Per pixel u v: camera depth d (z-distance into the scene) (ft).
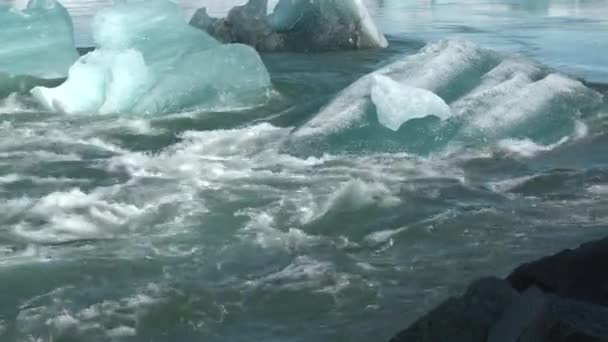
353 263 19.51
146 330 16.49
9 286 18.33
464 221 22.09
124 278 18.75
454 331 12.98
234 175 26.71
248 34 51.83
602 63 45.70
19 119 34.17
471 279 18.44
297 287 18.20
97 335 16.28
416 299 17.52
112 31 38.60
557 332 11.48
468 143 29.50
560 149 29.25
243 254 20.12
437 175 26.43
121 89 35.65
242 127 32.99
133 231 21.79
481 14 73.05
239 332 16.33
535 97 32.30
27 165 27.84
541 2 83.56
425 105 30.19
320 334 16.14
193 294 17.92
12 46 41.65
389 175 26.45
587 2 82.43
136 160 28.53
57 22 42.80
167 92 35.83
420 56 37.68
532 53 49.49
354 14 51.24
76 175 26.78
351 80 41.55
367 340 15.81
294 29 52.26
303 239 21.12
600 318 11.87
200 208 23.48
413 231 21.47
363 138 29.78
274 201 24.00
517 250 20.06
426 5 83.10
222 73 37.32
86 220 22.59
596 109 33.14
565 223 21.86
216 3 86.79
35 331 16.40
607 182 25.41
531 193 24.53
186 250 20.42
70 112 35.32
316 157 28.50
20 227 22.08
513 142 29.73
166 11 40.14
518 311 12.41
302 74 43.14
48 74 41.91
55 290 18.16
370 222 22.21
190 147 30.12
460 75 35.58
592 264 14.56
